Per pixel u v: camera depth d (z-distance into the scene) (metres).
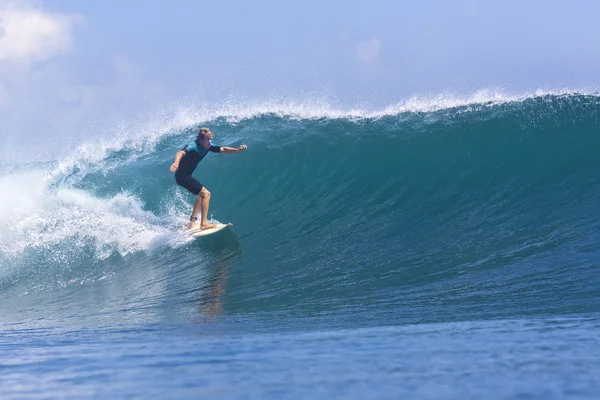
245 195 46.03
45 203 40.91
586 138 46.72
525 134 47.88
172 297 29.73
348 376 9.32
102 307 28.94
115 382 9.69
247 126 51.78
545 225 35.47
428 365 10.12
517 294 24.77
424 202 42.44
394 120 50.78
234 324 21.59
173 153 49.03
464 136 48.84
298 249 36.44
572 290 24.62
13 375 11.13
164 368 10.99
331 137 49.81
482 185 43.81
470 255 31.98
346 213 42.09
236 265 34.44
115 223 38.84
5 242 37.72
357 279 30.02
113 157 47.50
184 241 38.16
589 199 39.16
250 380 9.27
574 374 8.72
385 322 20.34
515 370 9.27
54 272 35.84
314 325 20.12
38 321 26.25
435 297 25.53
